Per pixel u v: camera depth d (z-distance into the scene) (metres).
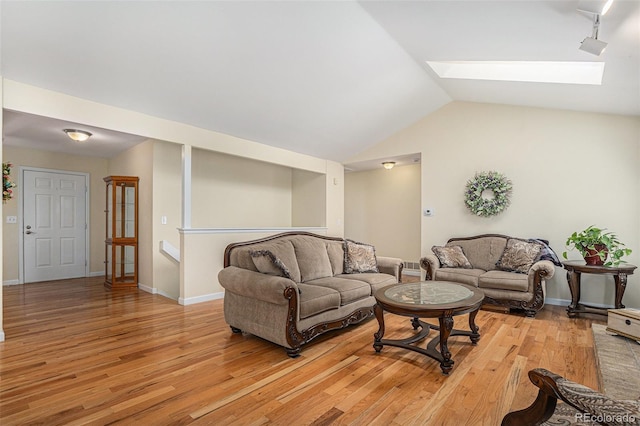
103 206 6.43
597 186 4.15
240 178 6.02
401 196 7.00
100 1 2.38
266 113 4.32
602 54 2.60
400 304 2.47
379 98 4.59
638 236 3.93
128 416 1.81
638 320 2.79
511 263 4.17
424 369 2.42
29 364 2.44
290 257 3.42
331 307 2.96
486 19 2.50
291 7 2.76
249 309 2.94
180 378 2.25
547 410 1.20
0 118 2.85
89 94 3.29
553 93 3.81
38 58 2.75
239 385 2.16
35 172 5.66
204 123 4.25
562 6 2.08
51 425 1.72
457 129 5.18
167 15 2.61
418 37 3.22
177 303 4.30
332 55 3.48
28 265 5.61
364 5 2.83
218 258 4.58
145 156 5.11
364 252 4.12
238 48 3.11
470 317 2.96
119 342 2.90
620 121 4.03
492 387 2.15
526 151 4.62
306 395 2.05
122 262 5.26
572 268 3.72
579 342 2.95
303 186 6.75
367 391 2.10
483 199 4.84
